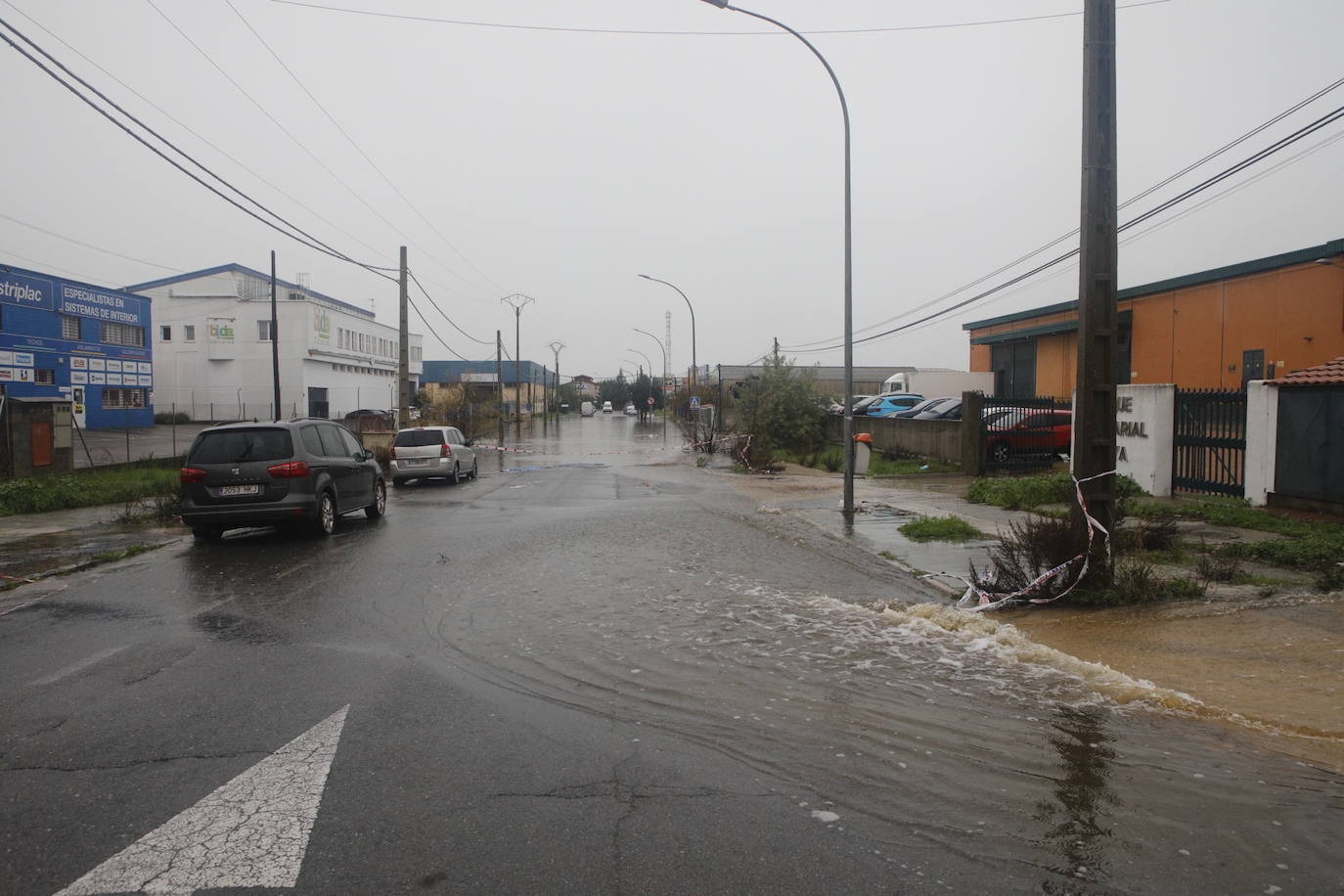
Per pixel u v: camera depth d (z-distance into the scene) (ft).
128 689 17.21
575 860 10.45
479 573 29.66
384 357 243.60
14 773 13.09
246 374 182.29
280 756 13.69
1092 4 24.63
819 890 9.78
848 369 46.37
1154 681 17.46
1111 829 11.23
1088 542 24.79
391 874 10.11
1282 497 40.45
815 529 40.91
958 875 10.09
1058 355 117.70
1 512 47.91
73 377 133.39
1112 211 24.93
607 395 415.64
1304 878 9.98
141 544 36.81
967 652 19.54
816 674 17.98
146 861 10.41
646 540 37.65
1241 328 82.38
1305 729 14.74
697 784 12.63
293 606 24.61
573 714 15.67
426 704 16.21
